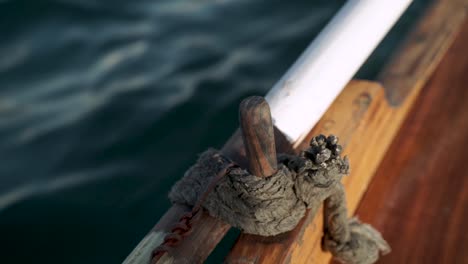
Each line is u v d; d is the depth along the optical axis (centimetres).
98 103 200
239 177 69
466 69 108
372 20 80
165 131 186
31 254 149
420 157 96
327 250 81
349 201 87
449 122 100
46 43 232
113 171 172
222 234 72
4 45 232
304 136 79
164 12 248
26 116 196
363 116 85
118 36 235
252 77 209
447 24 104
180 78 210
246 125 65
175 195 74
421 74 98
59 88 209
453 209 90
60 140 185
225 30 234
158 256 70
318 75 77
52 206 162
